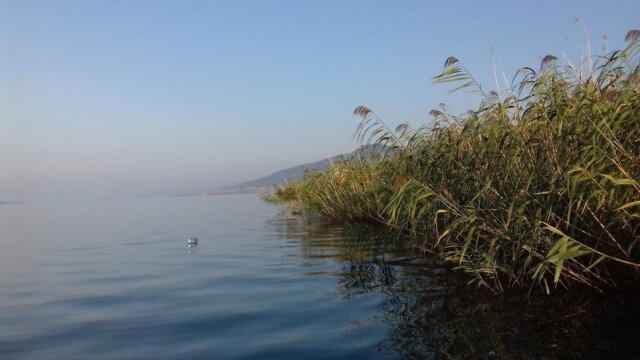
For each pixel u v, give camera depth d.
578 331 3.51
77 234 14.55
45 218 26.53
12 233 15.48
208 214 25.39
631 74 4.48
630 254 4.31
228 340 3.78
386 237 9.09
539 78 5.10
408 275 5.87
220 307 4.82
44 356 3.51
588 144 4.22
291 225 14.85
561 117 4.34
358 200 11.56
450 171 5.79
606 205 4.19
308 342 3.65
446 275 5.73
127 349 3.63
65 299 5.39
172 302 5.11
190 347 3.64
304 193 15.49
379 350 3.41
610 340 3.31
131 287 5.99
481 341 3.43
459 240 5.74
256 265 7.38
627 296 4.25
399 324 3.96
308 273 6.48
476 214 4.89
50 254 9.60
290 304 4.82
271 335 3.86
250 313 4.55
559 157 4.45
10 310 4.91
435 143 6.41
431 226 6.00
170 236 13.00
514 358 3.10
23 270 7.57
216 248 9.80
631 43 4.28
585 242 4.48
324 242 9.80
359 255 7.75
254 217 20.56
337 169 12.59
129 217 24.95
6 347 3.72
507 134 4.84
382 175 8.33
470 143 5.75
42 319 4.55
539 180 4.57
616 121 4.08
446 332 3.67
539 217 4.09
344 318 4.24
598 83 4.66
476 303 4.39
